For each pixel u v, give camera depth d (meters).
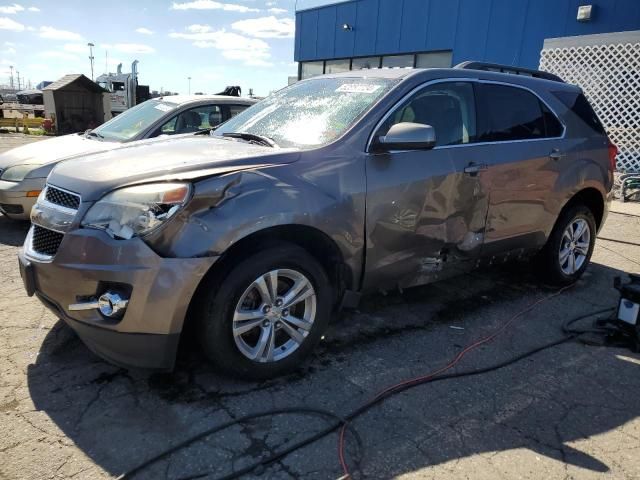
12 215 5.96
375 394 2.99
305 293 3.11
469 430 2.70
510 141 4.16
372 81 3.79
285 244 2.99
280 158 3.06
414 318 4.09
